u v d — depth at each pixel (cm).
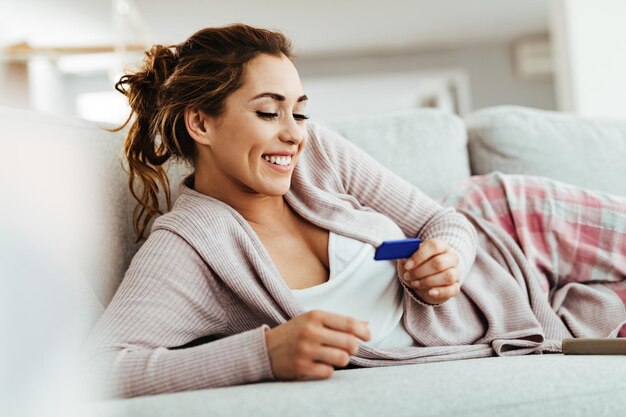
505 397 70
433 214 120
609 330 115
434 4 566
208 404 67
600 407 72
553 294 126
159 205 128
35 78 553
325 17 574
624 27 302
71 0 493
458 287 102
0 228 69
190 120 106
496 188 133
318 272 109
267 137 101
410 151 149
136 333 90
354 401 67
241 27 106
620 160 161
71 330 72
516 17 627
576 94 302
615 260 124
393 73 708
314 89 720
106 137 121
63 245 93
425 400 68
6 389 59
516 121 159
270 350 79
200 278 99
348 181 122
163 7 523
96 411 67
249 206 109
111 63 600
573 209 128
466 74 710
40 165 97
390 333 108
